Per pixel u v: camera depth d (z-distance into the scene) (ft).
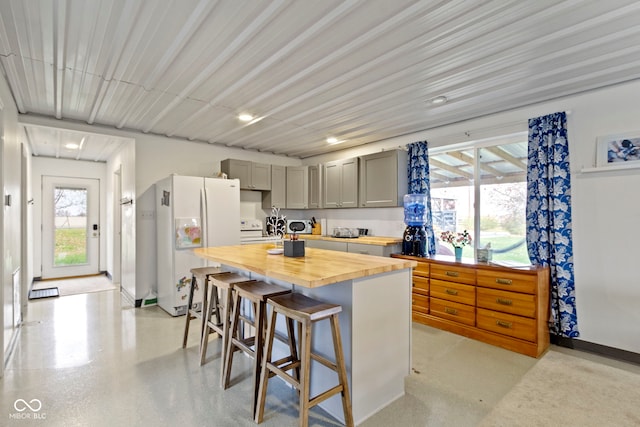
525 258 11.18
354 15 5.92
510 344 9.50
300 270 6.01
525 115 10.65
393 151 13.89
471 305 10.45
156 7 5.72
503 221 11.79
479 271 10.27
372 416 6.31
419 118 12.07
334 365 5.86
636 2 5.53
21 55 7.48
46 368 8.13
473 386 7.45
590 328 9.36
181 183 12.74
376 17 5.98
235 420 6.11
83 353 9.05
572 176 9.67
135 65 7.97
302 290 7.22
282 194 18.30
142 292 14.08
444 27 6.28
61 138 14.32
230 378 7.69
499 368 8.34
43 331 10.76
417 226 12.77
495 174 12.00
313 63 7.79
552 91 9.50
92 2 5.60
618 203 8.92
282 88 9.25
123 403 6.62
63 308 13.48
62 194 19.89
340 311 5.91
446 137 12.85
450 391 7.23
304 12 5.85
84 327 11.19
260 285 7.67
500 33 6.48
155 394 6.97
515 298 9.43
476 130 11.92
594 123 9.27
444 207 13.67
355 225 16.80
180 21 6.17
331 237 15.81
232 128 13.57
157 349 9.34
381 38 6.68
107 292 16.30
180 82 8.94
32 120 11.61
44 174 19.22
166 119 12.35
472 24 6.18
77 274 20.44
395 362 6.91
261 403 6.01
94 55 7.48
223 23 6.21
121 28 6.39
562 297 9.57
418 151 13.60
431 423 6.10
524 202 11.24
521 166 11.30
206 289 8.95
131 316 12.44
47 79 8.80
